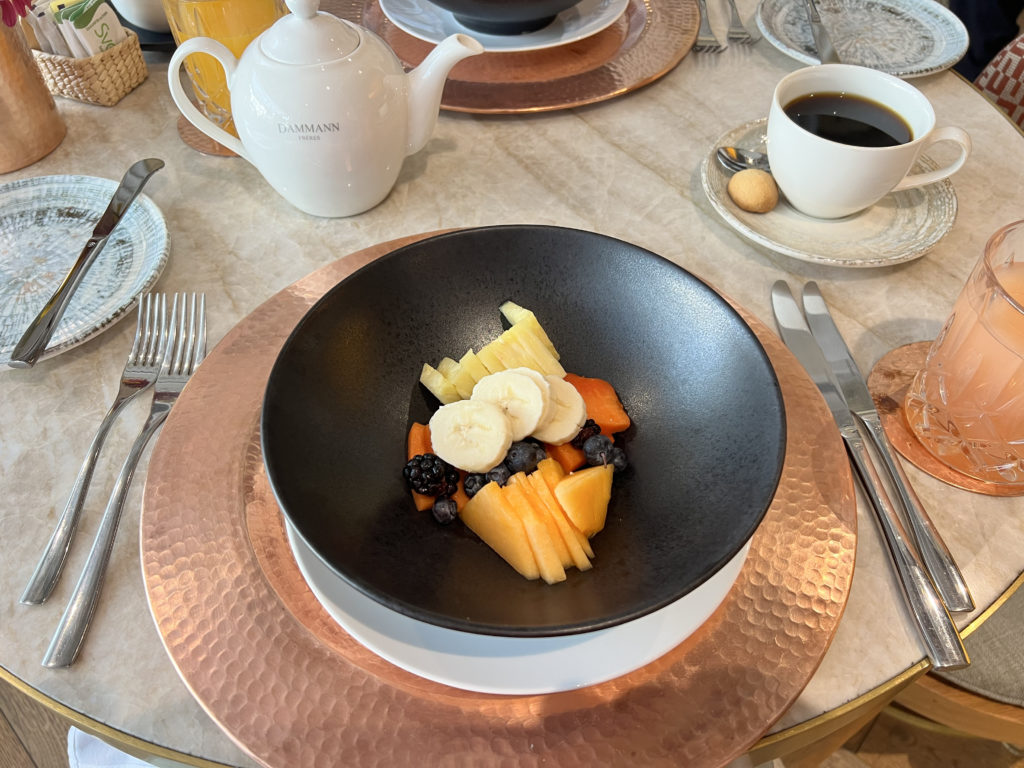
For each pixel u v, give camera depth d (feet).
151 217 3.30
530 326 2.55
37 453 2.54
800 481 2.31
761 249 3.28
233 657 1.97
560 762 1.82
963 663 2.01
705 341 2.38
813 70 3.28
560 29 4.11
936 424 2.53
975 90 4.05
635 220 3.42
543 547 2.03
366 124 3.01
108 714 1.98
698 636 2.02
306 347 2.23
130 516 2.35
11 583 2.22
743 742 1.85
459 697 1.92
